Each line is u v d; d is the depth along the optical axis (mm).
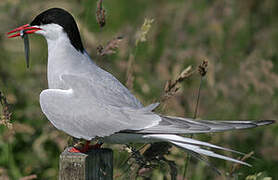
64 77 7941
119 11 14695
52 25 8281
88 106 7617
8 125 7703
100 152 6953
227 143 10734
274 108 11758
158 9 14539
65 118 7668
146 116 7336
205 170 9977
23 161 10047
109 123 7465
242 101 11758
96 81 7844
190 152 6965
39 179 9805
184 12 14273
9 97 10320
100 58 10891
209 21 14062
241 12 14867
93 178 6832
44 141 10195
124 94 7832
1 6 12008
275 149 10688
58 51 8211
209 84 11531
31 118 10555
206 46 13484
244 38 13891
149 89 11102
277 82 11648
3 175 9273
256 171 10656
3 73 11281
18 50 11750
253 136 11188
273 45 14141
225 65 12820
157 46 13258
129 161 8375
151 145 7793
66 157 6719
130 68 9398
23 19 11953
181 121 7113
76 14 12453
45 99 7793
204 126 6910
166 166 8938
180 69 11570
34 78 11344
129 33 12742
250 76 11695
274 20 15367
